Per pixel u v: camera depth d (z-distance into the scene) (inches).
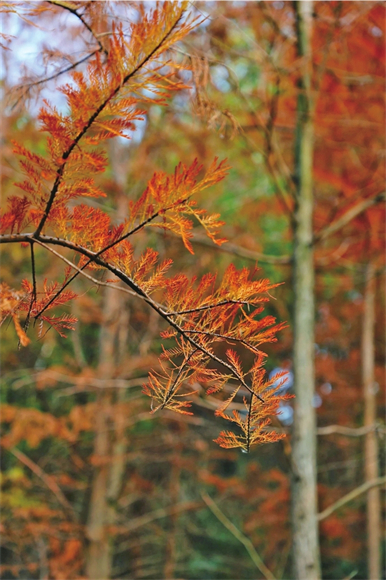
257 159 260.5
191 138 211.5
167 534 315.6
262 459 434.6
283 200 171.9
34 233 42.6
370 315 341.7
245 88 212.7
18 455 224.8
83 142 39.3
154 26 36.9
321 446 398.6
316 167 245.8
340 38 182.5
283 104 213.3
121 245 42.8
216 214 42.8
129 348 288.5
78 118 37.9
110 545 241.1
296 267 169.5
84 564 216.7
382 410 399.5
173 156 253.3
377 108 219.1
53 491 223.1
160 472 353.1
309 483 147.8
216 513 176.7
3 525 216.4
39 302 44.1
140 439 295.6
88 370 236.5
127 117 38.8
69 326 45.5
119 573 299.1
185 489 378.0
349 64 212.8
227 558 366.0
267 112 172.7
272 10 176.4
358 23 184.7
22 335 41.5
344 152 238.1
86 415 230.7
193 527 366.3
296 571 141.0
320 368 355.6
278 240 339.9
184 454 359.9
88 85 37.5
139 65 37.6
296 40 172.4
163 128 219.6
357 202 218.7
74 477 286.5
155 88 42.9
